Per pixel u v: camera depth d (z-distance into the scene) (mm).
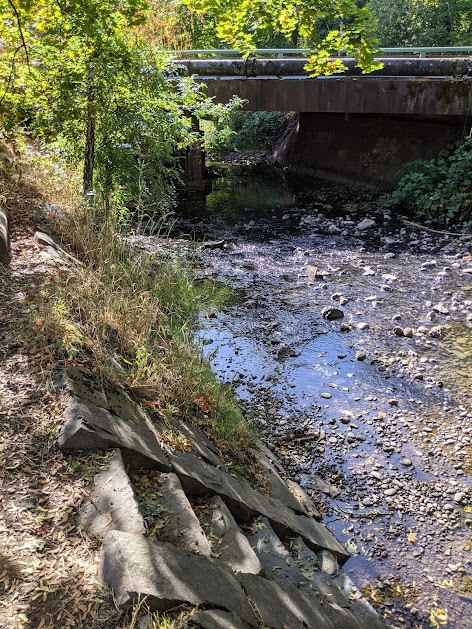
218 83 12641
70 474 2688
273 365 5836
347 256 9242
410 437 4762
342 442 4691
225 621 2051
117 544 2203
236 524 2895
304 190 13883
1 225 4738
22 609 2002
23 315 3807
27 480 2619
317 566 3166
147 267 5824
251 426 4512
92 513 2480
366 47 3516
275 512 3387
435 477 4316
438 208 10969
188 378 4016
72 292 4094
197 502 2996
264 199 13242
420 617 3205
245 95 12570
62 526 2404
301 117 16469
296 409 5109
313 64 3904
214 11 3625
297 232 10656
